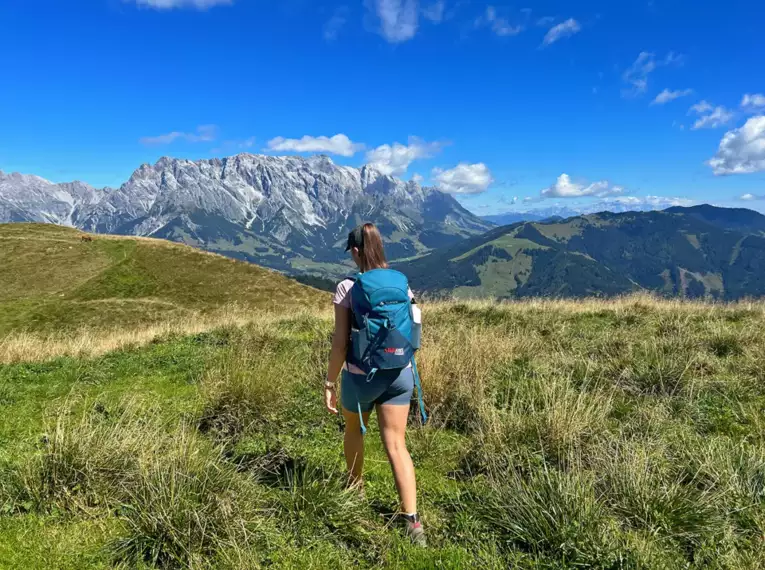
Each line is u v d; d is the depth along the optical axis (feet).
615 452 13.33
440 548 10.19
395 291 10.43
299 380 23.30
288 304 217.15
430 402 19.04
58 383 27.20
